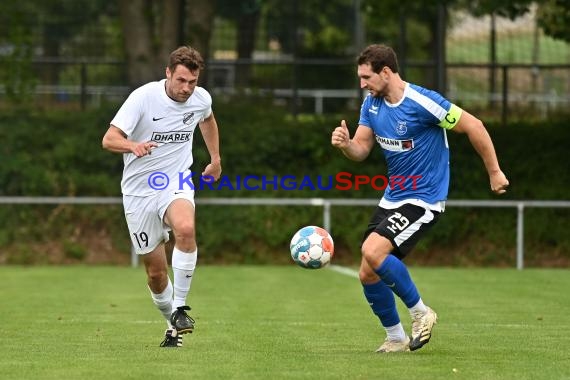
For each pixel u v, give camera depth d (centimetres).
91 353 2956
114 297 4878
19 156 7588
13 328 3647
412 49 11844
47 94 8250
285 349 3067
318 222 7462
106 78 8275
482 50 9212
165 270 3133
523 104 8731
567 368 2691
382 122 2931
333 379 2472
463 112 2880
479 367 2691
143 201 3058
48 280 5853
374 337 3391
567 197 7538
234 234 7400
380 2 7856
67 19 8381
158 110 3016
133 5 7788
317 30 8900
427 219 2914
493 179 2902
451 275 6250
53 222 7438
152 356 2883
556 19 7444
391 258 2881
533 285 5531
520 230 6825
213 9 7925
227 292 5131
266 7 8388
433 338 3350
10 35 7900
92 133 7719
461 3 9081
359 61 2914
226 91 8156
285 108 8219
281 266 7150
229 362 2761
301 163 7750
